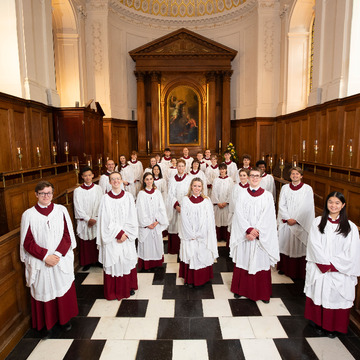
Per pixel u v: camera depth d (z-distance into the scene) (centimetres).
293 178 395
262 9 1075
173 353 270
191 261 376
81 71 993
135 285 376
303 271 400
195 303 352
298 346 277
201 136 1245
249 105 1181
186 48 1171
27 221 274
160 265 446
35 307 292
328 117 721
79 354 270
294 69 1028
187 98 1230
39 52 715
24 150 639
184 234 374
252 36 1139
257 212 342
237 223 350
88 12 1052
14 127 602
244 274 355
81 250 440
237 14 1179
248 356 266
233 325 309
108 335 295
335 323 281
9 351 271
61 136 779
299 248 395
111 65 1115
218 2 1214
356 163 629
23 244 274
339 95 672
